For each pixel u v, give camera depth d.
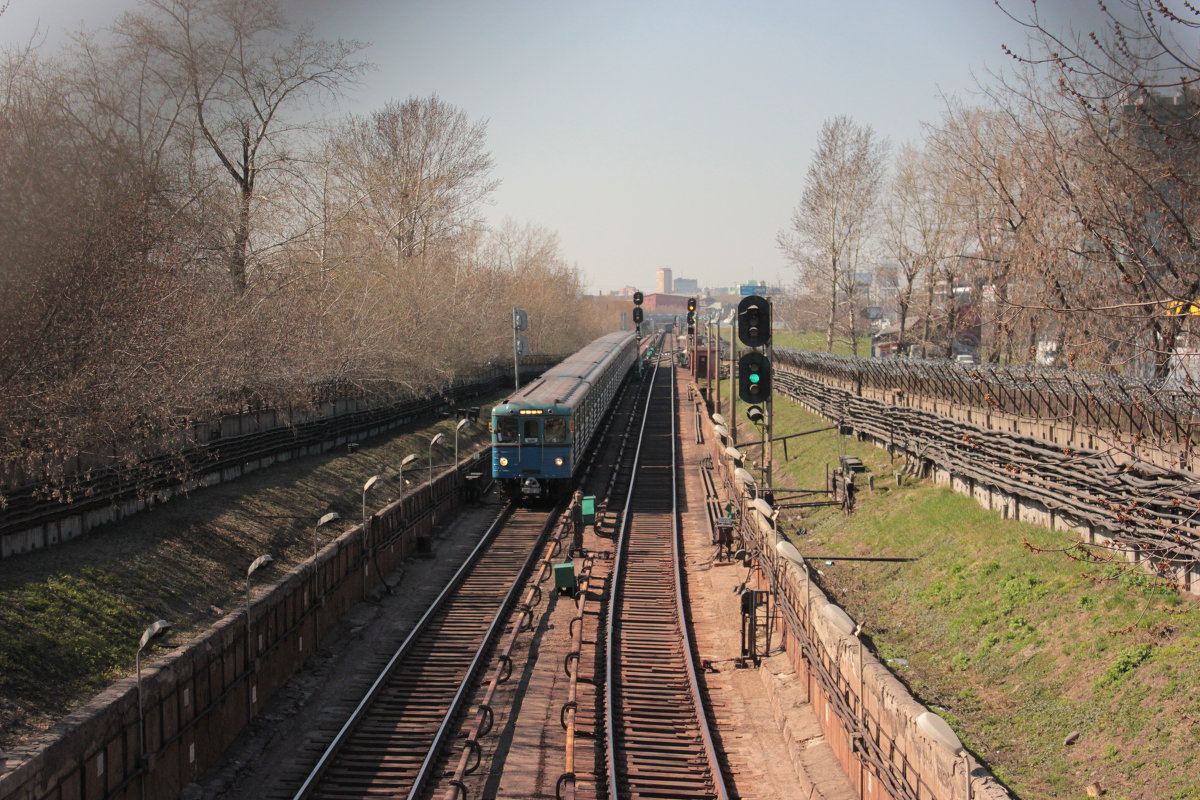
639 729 13.05
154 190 16.98
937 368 21.81
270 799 10.79
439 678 14.63
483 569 21.12
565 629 17.16
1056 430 15.62
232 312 21.62
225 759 11.76
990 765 9.70
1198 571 10.88
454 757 12.03
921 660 13.03
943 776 8.23
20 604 11.05
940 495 19.44
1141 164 9.52
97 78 18.42
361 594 18.55
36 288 13.99
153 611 12.44
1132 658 10.23
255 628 13.07
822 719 12.41
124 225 15.35
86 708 9.33
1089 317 12.95
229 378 20.39
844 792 10.62
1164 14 7.86
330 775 11.41
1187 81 8.04
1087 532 13.70
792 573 15.30
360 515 21.08
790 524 22.95
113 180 15.87
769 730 13.04
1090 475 13.25
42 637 10.59
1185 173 9.19
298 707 13.48
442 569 21.28
